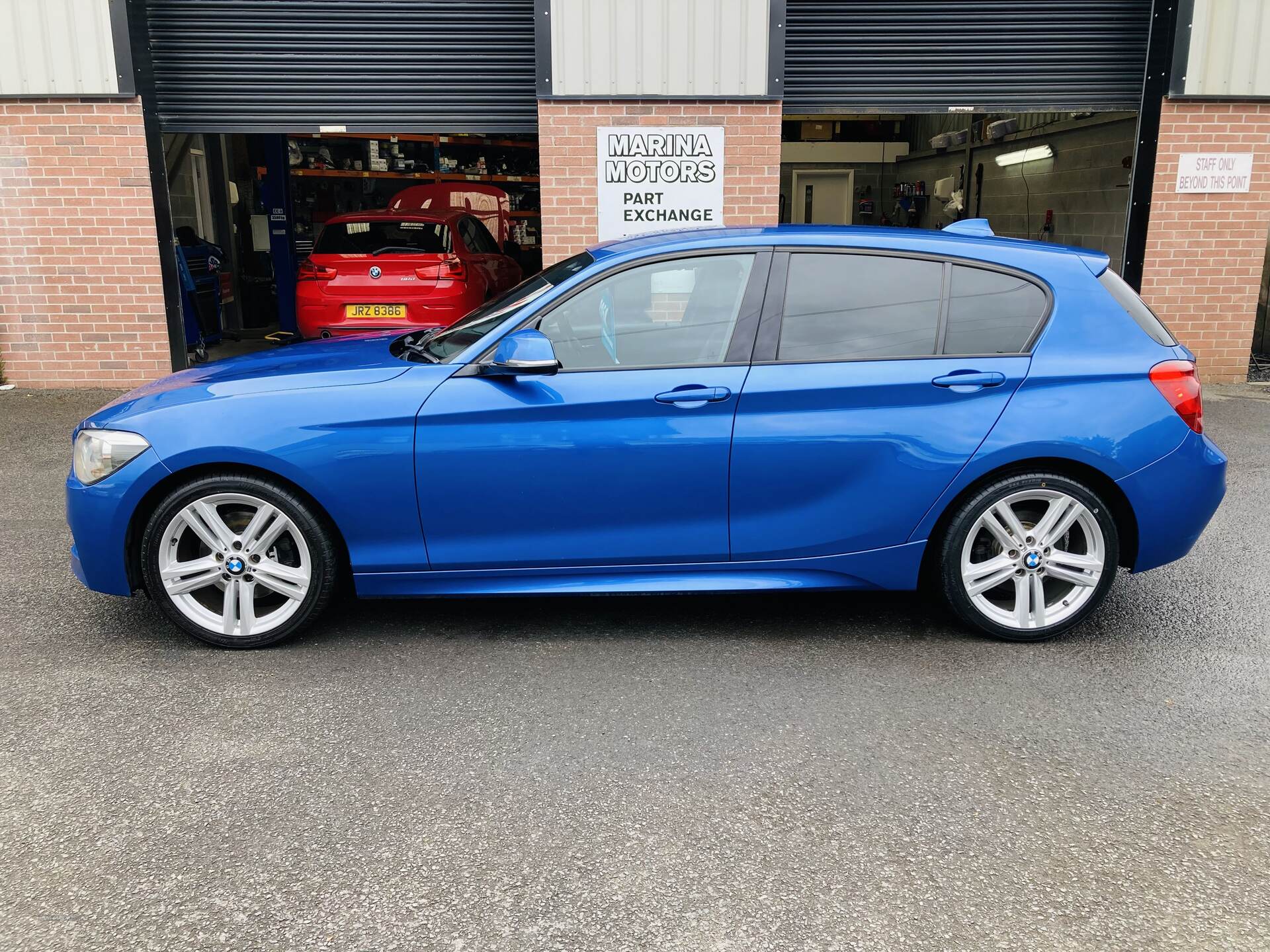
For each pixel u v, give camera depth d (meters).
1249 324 9.84
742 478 3.91
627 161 9.12
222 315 13.10
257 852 2.72
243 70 9.15
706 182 9.18
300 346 4.70
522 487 3.88
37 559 5.10
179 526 3.90
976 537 4.04
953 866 2.68
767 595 4.73
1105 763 3.21
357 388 3.86
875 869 2.66
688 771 3.14
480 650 4.06
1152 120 9.45
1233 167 9.49
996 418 3.90
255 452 3.79
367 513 3.88
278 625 3.99
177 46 9.05
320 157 14.23
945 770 3.15
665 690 3.70
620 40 8.88
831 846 2.76
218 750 3.25
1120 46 9.42
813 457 3.90
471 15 9.15
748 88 9.02
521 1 9.14
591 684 3.75
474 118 9.38
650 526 3.96
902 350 3.95
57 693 3.65
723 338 3.92
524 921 2.46
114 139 8.95
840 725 3.44
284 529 3.92
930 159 19.00
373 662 3.93
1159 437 3.94
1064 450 3.91
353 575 3.95
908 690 3.71
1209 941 2.40
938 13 9.30
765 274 3.96
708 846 2.76
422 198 14.35
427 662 3.94
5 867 2.65
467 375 3.88
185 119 9.20
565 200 9.18
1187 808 2.96
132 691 3.67
